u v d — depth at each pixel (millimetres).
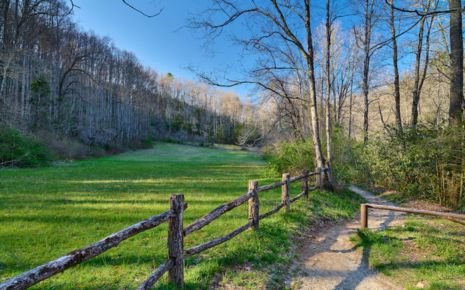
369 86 18359
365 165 12188
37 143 20781
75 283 3092
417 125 9859
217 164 26047
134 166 21578
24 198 7508
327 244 5023
